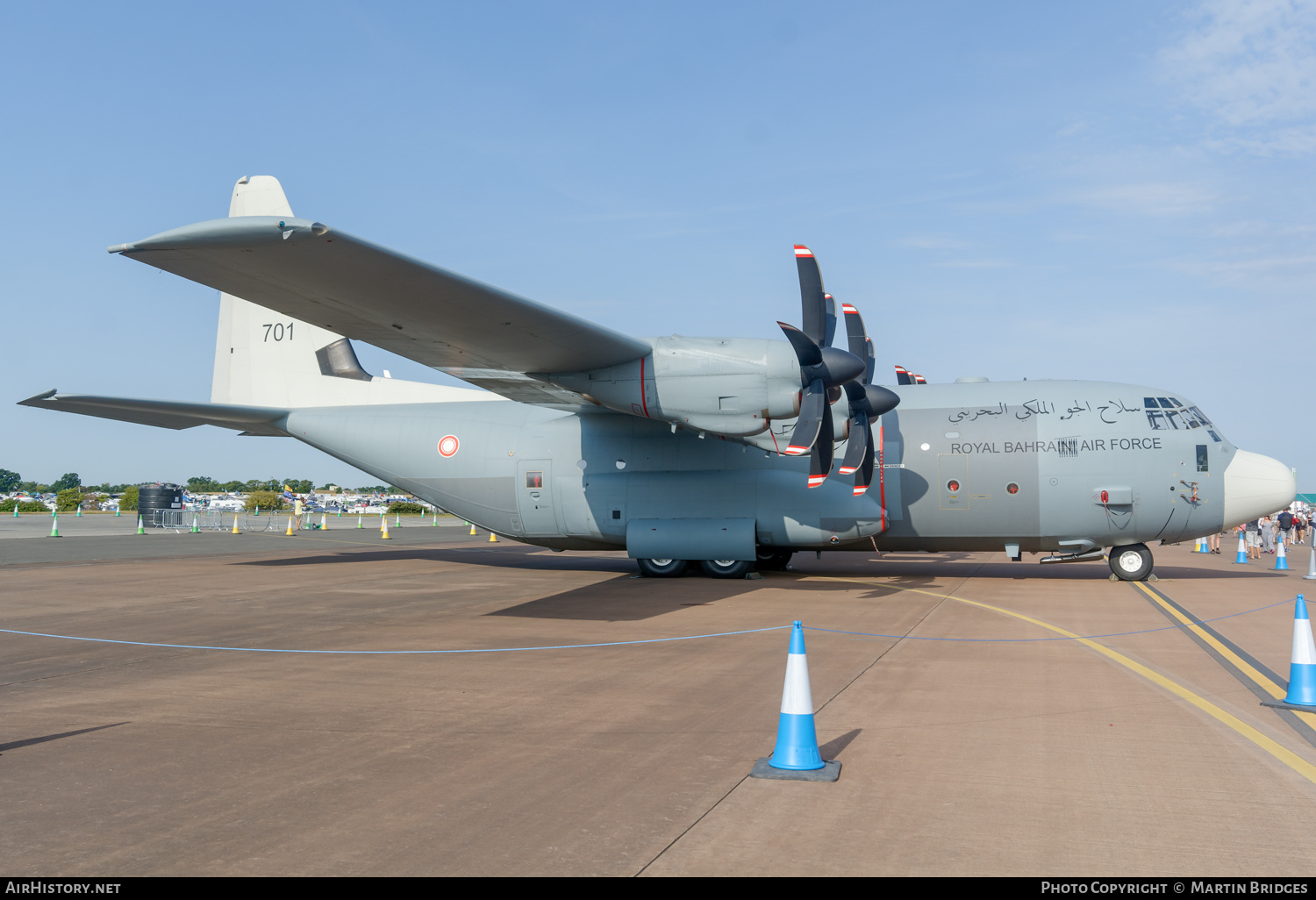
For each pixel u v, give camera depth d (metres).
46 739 5.79
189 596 14.04
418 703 6.81
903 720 6.14
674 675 7.80
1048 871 3.67
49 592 14.70
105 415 17.52
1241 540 21.56
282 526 41.66
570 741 5.70
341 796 4.66
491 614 11.78
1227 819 4.27
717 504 15.92
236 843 4.01
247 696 7.05
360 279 9.80
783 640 9.54
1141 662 8.20
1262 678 7.50
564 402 15.74
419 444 18.03
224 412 17.81
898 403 14.32
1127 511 15.00
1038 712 6.35
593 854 3.86
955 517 15.49
